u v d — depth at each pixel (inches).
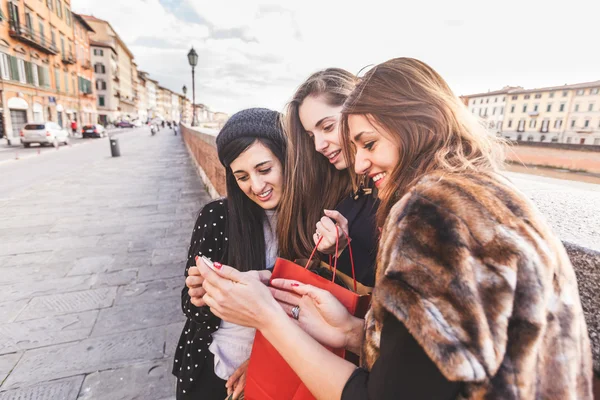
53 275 134.6
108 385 79.2
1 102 926.4
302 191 46.4
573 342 19.5
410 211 19.6
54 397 75.5
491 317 16.4
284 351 26.6
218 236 46.6
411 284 17.7
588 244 28.0
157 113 4685.0
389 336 18.8
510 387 16.5
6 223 204.5
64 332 98.0
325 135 47.5
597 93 1911.9
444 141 23.8
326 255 45.4
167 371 83.9
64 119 1348.4
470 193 18.7
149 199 271.6
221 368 42.3
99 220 212.8
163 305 113.3
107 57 2229.3
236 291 28.7
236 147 41.9
